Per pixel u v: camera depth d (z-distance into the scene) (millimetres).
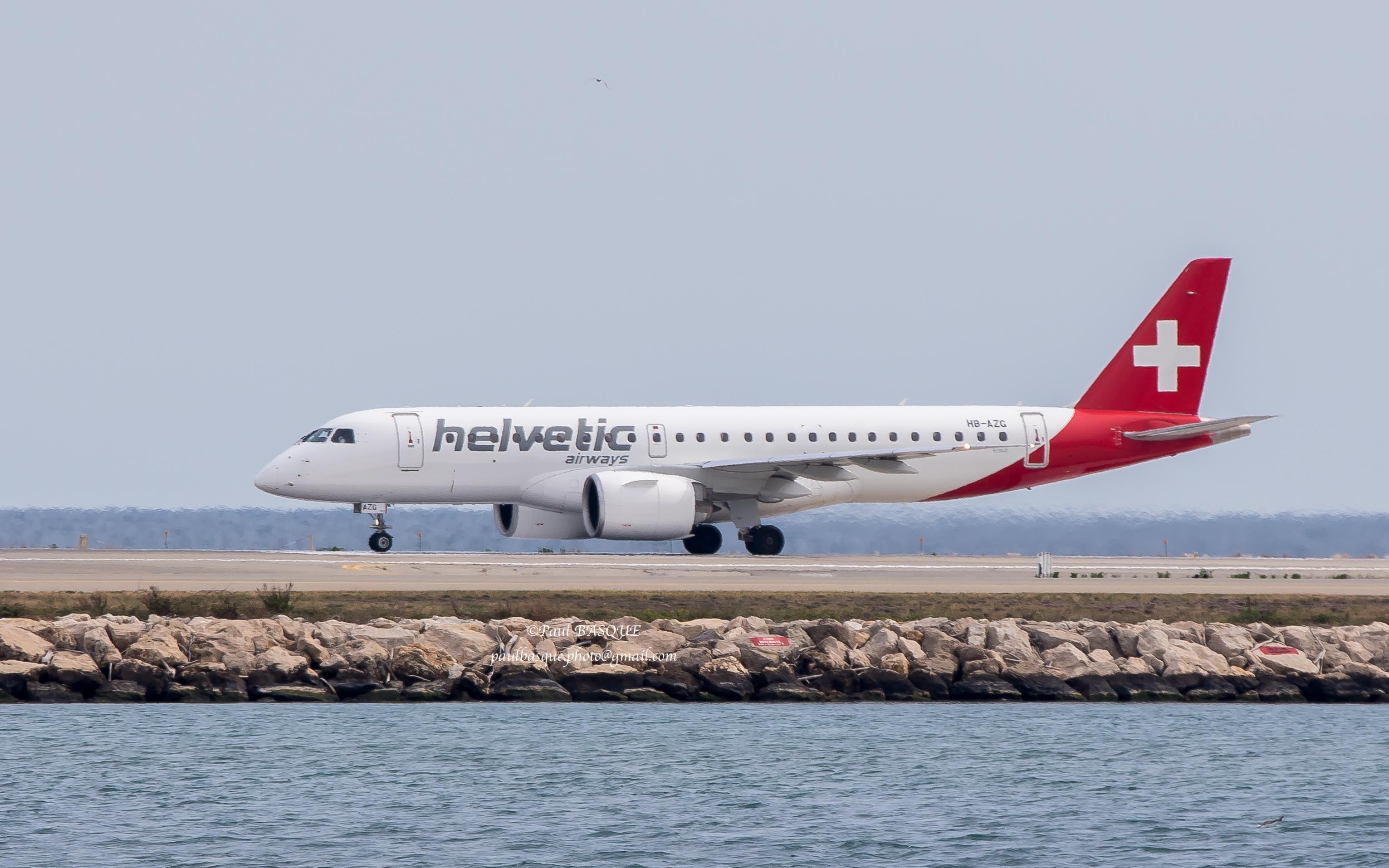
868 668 161250
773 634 164625
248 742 135625
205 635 156625
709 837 110812
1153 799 122312
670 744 137875
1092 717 153250
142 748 132500
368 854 105750
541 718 147750
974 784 126250
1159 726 149500
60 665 151500
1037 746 139875
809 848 108250
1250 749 140000
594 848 107812
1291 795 123750
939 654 164625
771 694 158750
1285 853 108250
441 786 122750
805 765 131250
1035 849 108750
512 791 121812
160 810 115000
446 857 105500
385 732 140250
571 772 127438
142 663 152625
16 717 143750
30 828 110125
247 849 106375
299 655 156625
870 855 107000
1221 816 117812
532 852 106812
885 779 127500
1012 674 162625
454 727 143375
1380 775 130250
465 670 156875
